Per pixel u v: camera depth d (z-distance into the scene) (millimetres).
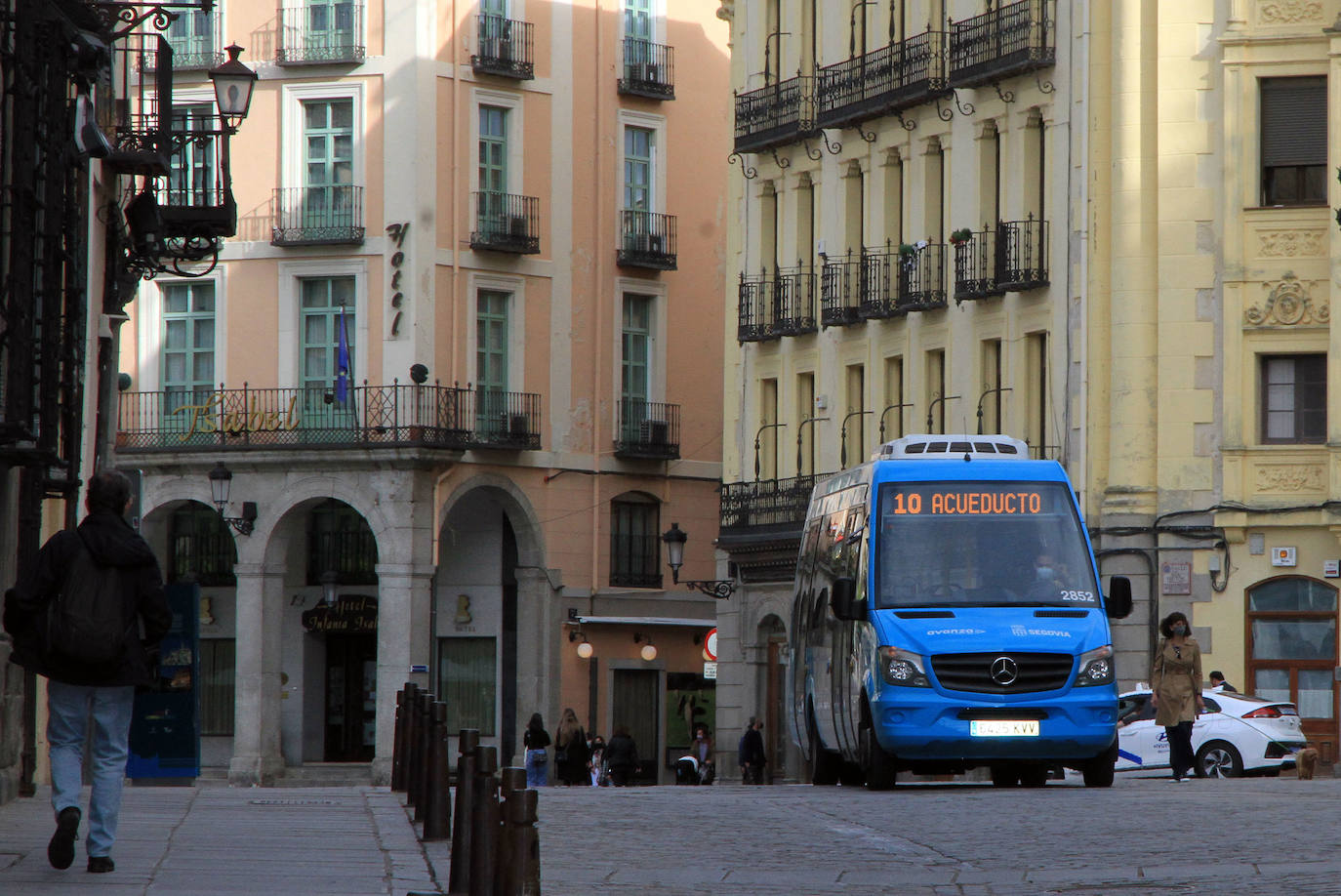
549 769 97438
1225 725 63969
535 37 99375
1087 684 42281
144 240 51094
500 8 98250
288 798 39781
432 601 95625
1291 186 71562
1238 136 71812
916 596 43156
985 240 80188
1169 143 72625
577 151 100812
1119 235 73250
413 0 95750
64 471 37875
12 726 35094
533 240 98250
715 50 106312
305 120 97312
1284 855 25875
